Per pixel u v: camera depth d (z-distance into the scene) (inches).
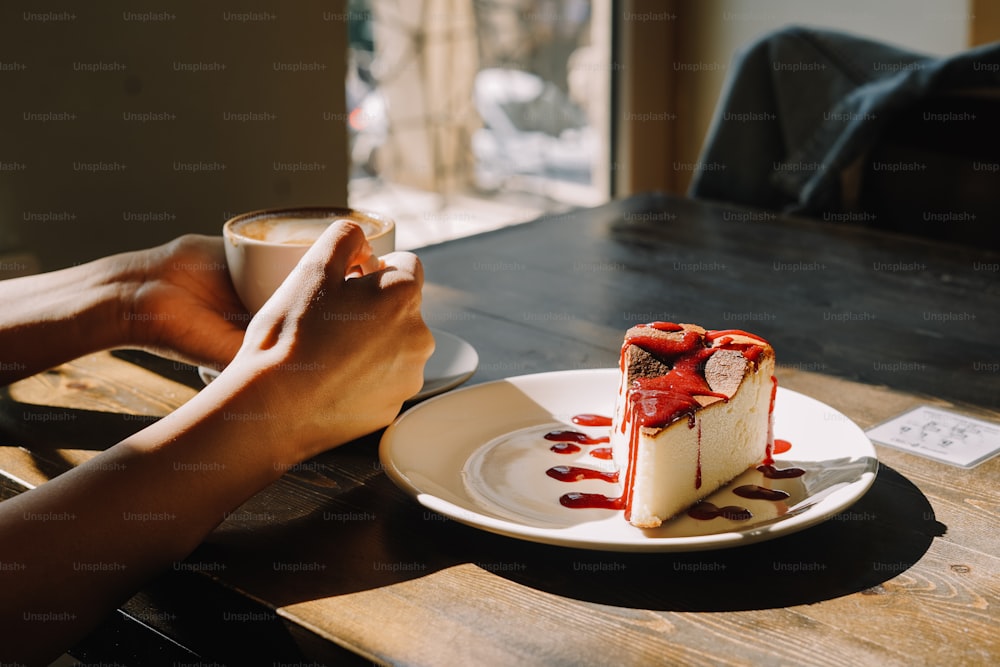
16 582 22.3
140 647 28.0
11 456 30.9
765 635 21.4
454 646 21.1
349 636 21.5
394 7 123.7
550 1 130.3
